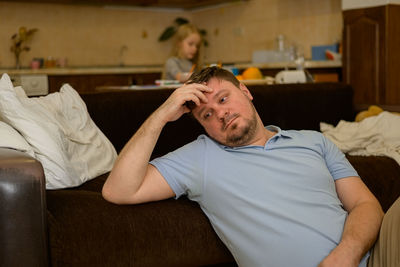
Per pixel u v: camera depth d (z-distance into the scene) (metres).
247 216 1.39
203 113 1.47
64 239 1.42
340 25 4.71
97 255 1.45
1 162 1.34
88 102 2.27
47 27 5.49
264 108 2.66
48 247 1.41
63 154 1.76
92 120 2.22
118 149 2.36
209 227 1.58
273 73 4.53
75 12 5.65
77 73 4.71
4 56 5.28
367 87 3.97
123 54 6.02
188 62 4.03
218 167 1.44
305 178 1.42
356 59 4.02
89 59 5.79
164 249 1.53
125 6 5.97
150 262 1.51
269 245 1.36
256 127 1.49
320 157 1.52
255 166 1.43
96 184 1.90
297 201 1.38
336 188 1.54
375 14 3.85
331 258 1.29
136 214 1.51
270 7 5.42
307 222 1.35
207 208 1.48
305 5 5.04
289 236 1.34
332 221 1.38
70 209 1.47
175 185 1.49
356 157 2.26
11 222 1.33
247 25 5.74
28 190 1.34
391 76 3.85
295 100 2.76
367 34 3.92
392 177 2.10
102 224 1.46
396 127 2.40
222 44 6.13
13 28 5.30
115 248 1.46
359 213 1.40
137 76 5.05
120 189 1.44
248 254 1.40
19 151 1.50
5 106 1.70
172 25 6.35
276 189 1.40
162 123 1.44
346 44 4.08
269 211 1.37
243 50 5.84
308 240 1.33
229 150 1.48
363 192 1.49
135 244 1.48
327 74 4.24
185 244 1.55
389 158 2.21
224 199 1.42
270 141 1.49
